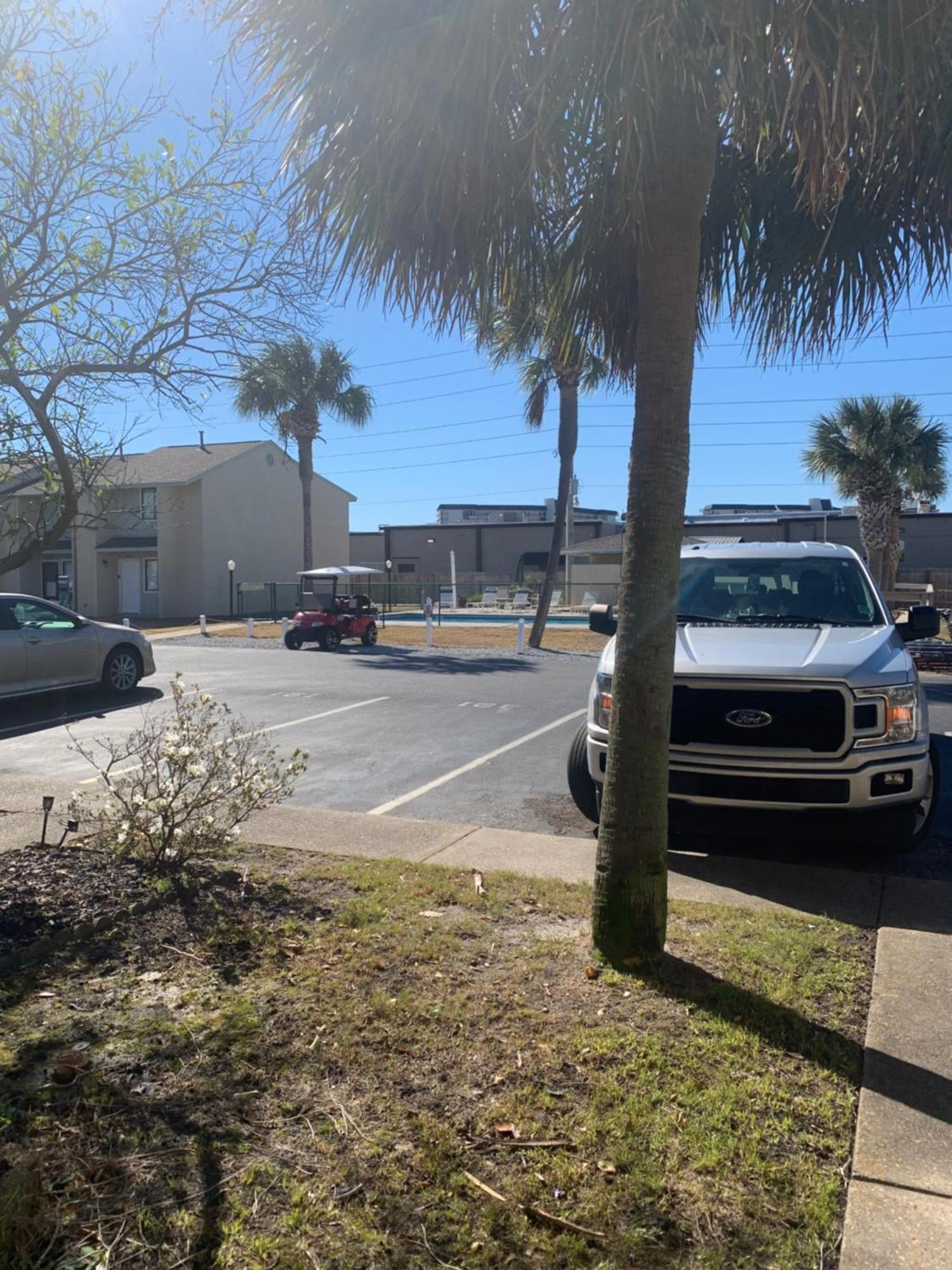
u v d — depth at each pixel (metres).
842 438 25.16
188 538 37.91
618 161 3.81
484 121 3.81
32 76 4.42
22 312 4.60
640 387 3.86
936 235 4.70
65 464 4.46
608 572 49.78
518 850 5.82
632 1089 3.06
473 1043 3.34
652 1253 2.38
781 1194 2.60
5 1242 2.37
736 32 3.35
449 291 4.70
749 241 5.25
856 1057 3.32
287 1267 2.31
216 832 5.10
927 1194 2.58
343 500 45.72
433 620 35.19
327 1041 3.35
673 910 4.79
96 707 12.66
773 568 7.28
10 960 3.96
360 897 4.84
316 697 13.72
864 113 3.46
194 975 3.89
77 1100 2.99
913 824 5.64
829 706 5.44
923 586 29.84
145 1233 2.43
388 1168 2.68
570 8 3.41
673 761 5.67
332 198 4.22
